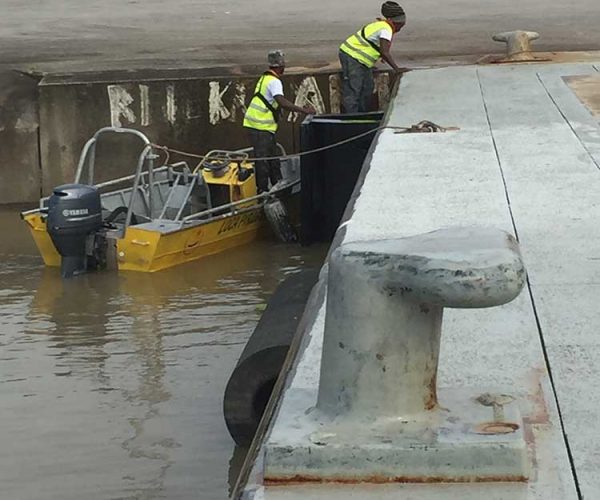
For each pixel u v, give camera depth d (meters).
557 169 8.66
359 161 14.46
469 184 8.20
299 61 20.22
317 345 4.73
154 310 11.41
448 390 3.63
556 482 3.32
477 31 24.14
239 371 7.47
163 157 18.00
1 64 20.47
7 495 6.93
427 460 3.20
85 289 12.34
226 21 26.91
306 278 8.88
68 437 7.92
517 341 4.72
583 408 3.96
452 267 3.10
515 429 3.28
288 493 3.21
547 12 27.34
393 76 17.69
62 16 28.69
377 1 30.56
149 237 12.83
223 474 7.25
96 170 18.02
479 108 12.37
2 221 16.78
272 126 15.10
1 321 11.13
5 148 17.98
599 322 4.95
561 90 13.62
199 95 17.91
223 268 13.31
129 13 29.11
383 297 3.29
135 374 9.32
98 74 18.44
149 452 7.61
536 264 5.98
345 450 3.22
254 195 14.76
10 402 8.66
